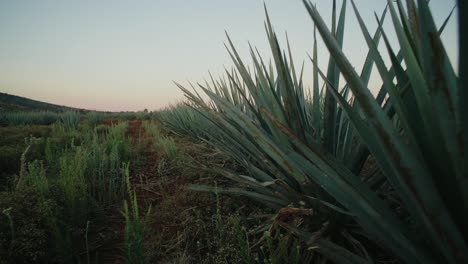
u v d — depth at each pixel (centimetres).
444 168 87
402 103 92
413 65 85
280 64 149
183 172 362
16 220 191
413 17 90
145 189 333
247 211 240
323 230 144
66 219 220
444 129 71
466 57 58
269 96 175
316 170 119
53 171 342
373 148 102
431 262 94
